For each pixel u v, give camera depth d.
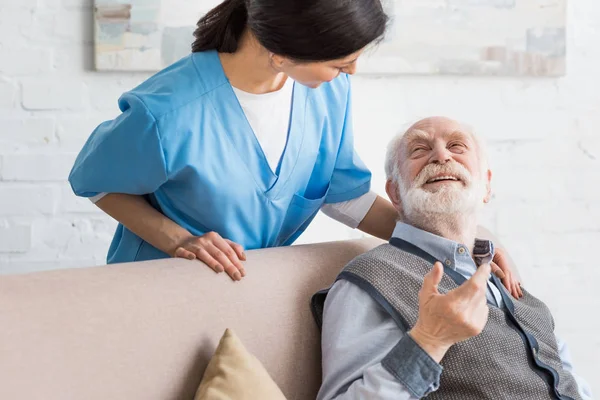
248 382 1.32
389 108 2.60
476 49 2.60
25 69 2.35
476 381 1.45
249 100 1.59
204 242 1.49
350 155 1.81
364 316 1.49
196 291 1.40
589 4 2.72
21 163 2.37
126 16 2.35
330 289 1.54
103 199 1.61
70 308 1.23
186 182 1.56
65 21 2.36
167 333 1.33
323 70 1.38
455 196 1.59
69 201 2.40
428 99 2.63
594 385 2.81
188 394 1.34
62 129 2.38
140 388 1.27
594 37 2.73
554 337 1.65
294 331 1.52
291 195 1.69
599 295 2.80
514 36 2.62
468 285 1.28
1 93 2.35
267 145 1.62
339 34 1.30
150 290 1.34
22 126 2.36
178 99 1.53
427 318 1.31
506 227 2.72
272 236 1.71
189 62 1.59
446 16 2.56
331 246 1.70
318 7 1.29
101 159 1.55
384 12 1.37
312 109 1.69
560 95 2.72
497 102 2.68
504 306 1.61
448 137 1.67
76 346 1.21
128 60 2.36
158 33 2.37
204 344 1.37
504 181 2.71
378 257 1.55
